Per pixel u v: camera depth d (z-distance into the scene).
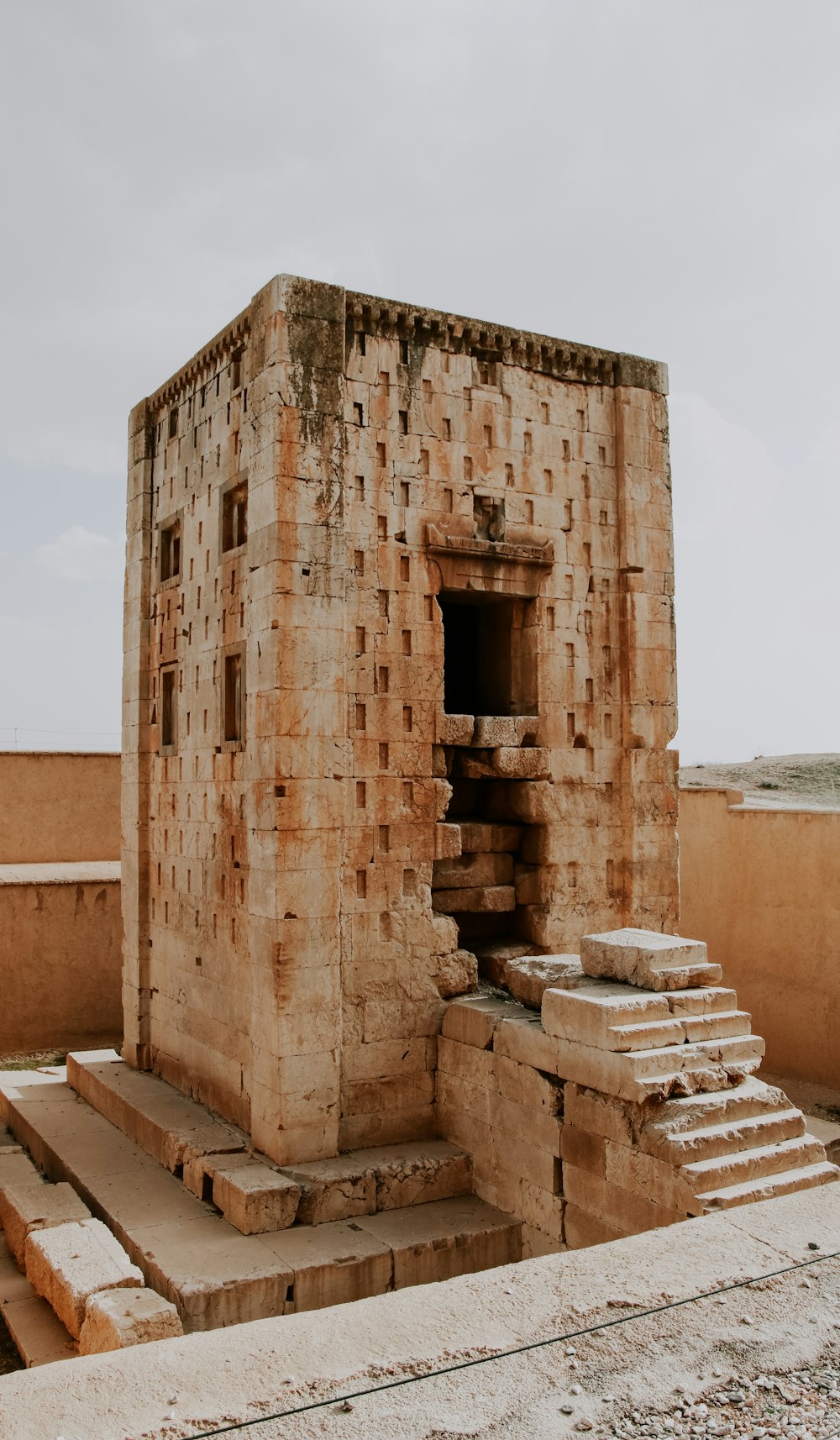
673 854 16.30
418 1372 4.89
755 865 19.75
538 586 15.55
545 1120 11.94
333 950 13.25
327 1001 13.17
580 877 15.68
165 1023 17.14
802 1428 4.66
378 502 14.25
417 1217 12.42
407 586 14.41
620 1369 5.01
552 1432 4.54
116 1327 9.41
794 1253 6.13
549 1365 5.00
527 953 15.21
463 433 15.06
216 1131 14.14
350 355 14.17
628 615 16.22
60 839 26.81
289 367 13.39
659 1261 6.02
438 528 14.73
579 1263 6.00
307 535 13.38
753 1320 5.43
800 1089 17.98
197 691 16.27
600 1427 4.59
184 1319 10.32
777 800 33.62
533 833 15.64
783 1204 6.82
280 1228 11.95
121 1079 17.08
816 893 18.55
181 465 17.25
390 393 14.48
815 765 38.41
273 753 13.04
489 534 15.23
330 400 13.68
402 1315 5.39
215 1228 11.99
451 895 15.11
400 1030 13.94
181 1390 4.69
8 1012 21.91
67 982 22.44
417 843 14.25
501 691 16.20
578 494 16.08
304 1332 5.20
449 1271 11.76
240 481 14.82
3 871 24.20
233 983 14.62
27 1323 10.99
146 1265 11.24
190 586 16.73
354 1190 12.45
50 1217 12.55
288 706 13.09
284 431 13.30
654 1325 5.36
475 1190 13.20
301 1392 4.70
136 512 18.81
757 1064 11.44
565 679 15.74
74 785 27.08
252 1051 13.52
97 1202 12.89
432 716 14.49
